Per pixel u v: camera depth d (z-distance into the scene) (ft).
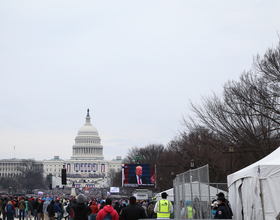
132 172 319.06
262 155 194.70
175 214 127.44
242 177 83.61
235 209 92.38
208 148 243.19
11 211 148.77
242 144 192.95
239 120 198.08
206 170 76.07
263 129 186.29
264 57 186.60
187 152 261.85
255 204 74.18
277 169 68.95
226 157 230.48
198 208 85.05
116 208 124.67
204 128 240.32
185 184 101.30
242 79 193.16
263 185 69.92
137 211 76.59
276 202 68.44
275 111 174.81
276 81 183.83
